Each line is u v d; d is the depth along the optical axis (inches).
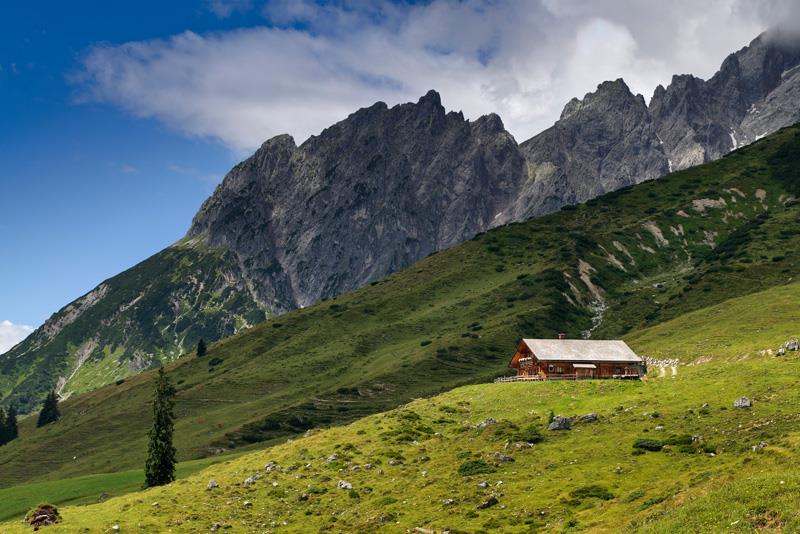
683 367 4697.3
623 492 2564.0
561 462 3038.9
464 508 2731.3
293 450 3880.4
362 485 3243.1
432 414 4192.9
